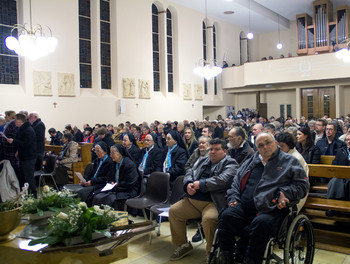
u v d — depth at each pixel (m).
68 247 2.35
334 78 16.84
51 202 3.11
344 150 4.70
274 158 3.23
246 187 3.37
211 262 3.14
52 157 7.26
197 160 4.31
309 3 19.73
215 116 21.30
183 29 18.19
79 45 13.74
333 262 3.53
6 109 11.16
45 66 12.16
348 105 18.36
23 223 3.09
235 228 3.18
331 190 4.31
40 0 11.96
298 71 17.61
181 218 3.78
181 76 18.12
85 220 2.49
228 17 20.42
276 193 3.07
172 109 17.50
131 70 15.27
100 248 2.45
